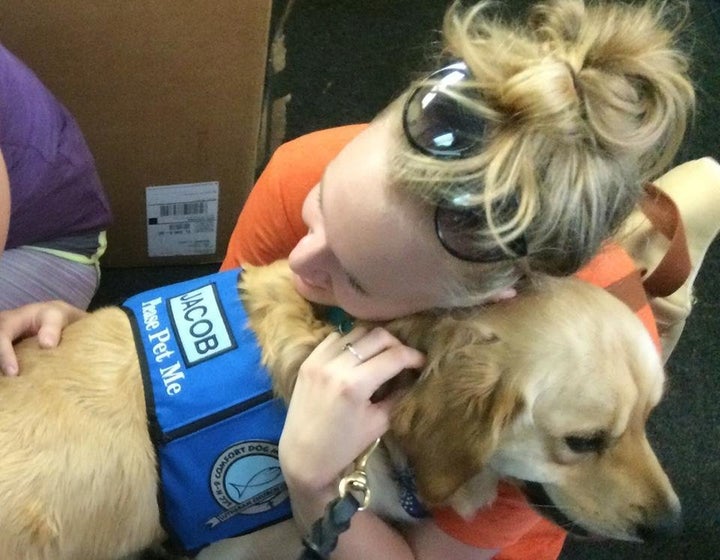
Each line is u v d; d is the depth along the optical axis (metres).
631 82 0.61
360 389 0.73
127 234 1.48
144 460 0.85
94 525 0.87
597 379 0.75
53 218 1.19
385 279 0.67
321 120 1.73
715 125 1.79
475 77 0.60
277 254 1.12
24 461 0.85
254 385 0.83
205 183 1.42
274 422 0.83
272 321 0.84
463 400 0.74
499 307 0.75
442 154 0.59
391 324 0.78
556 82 0.57
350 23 1.89
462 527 0.89
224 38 1.19
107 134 1.30
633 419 0.80
